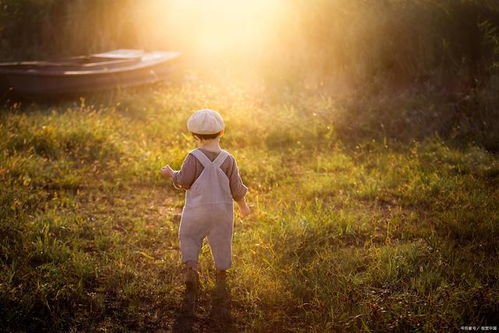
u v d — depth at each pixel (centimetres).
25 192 569
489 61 956
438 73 981
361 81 1046
